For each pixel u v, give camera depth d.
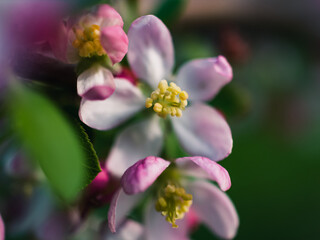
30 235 0.15
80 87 0.10
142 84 0.12
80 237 0.14
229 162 0.27
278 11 0.28
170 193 0.12
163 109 0.12
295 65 0.30
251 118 0.28
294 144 0.29
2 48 0.08
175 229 0.13
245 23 0.27
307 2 0.29
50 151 0.07
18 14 0.07
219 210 0.13
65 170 0.07
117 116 0.11
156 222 0.13
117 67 0.11
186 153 0.12
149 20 0.11
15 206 0.14
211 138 0.12
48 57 0.09
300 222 0.26
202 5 0.25
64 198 0.08
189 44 0.19
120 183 0.10
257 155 0.28
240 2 0.26
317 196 0.27
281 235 0.26
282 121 0.30
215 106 0.16
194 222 0.13
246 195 0.27
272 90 0.29
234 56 0.20
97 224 0.14
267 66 0.29
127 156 0.12
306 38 0.30
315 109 0.31
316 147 0.30
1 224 0.10
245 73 0.27
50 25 0.08
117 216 0.12
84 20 0.10
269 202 0.27
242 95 0.16
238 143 0.28
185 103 0.12
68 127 0.08
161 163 0.10
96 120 0.11
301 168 0.28
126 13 0.13
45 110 0.08
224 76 0.11
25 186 0.14
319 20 0.29
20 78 0.09
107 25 0.10
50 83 0.10
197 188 0.13
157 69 0.12
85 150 0.09
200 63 0.12
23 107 0.08
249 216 0.26
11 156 0.14
